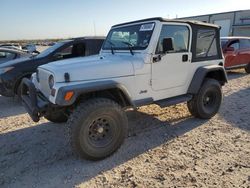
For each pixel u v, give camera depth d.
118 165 3.70
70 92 3.44
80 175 3.47
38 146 4.35
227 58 10.59
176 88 4.84
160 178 3.34
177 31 4.62
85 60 4.16
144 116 5.68
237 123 5.25
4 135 4.86
